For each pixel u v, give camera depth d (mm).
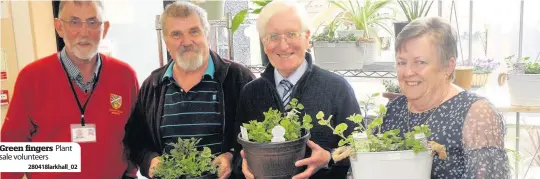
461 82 1569
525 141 1777
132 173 1807
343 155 1078
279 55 1377
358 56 1681
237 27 1755
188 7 1519
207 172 1380
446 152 1122
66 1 1582
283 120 1232
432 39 1113
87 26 1603
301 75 1458
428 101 1189
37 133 1686
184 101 1573
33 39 1783
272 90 1461
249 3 1967
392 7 1752
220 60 1643
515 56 1721
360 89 1808
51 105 1657
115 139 1713
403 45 1147
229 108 1599
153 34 2135
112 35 1962
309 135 1264
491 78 1748
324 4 1835
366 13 1743
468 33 1743
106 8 1928
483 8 1718
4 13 1762
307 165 1240
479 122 1075
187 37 1499
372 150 1018
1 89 1823
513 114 1762
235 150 1521
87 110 1677
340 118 1404
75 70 1656
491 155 1050
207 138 1564
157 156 1556
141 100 1686
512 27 1716
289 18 1348
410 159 990
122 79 1736
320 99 1418
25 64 1811
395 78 1672
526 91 1532
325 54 1701
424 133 1050
